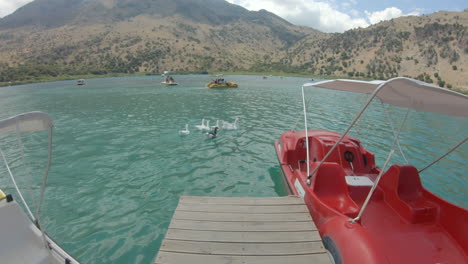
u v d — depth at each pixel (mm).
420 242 4414
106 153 11109
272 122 17859
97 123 17656
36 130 3309
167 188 7867
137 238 5613
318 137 7320
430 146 12797
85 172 9109
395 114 22688
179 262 3838
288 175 7137
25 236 3721
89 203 7031
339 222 4234
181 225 4707
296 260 3898
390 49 179750
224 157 10547
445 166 10141
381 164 10266
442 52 153000
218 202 5555
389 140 13750
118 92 41812
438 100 5340
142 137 13656
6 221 3631
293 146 8055
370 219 4984
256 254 4012
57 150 11711
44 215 6469
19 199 7367
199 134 14211
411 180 5281
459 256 4145
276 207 5340
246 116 20141
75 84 69062
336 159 6605
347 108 25422
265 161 10156
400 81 4047
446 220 4656
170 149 11547
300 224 4762
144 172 9047
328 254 4113
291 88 50062
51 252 3811
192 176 8727
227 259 3912
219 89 46188
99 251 5211
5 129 3240
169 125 16688
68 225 6047
